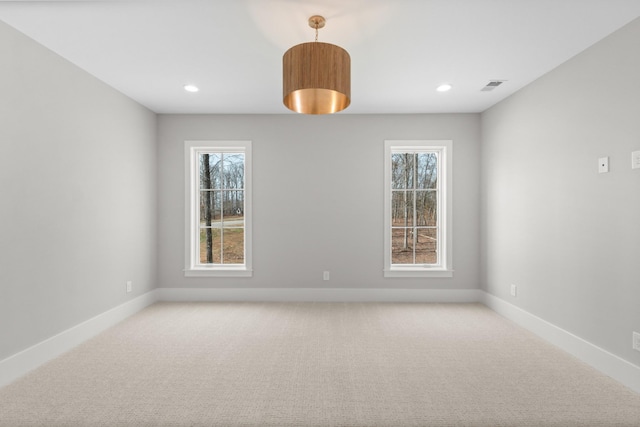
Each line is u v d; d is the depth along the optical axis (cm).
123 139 376
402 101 399
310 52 204
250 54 285
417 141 443
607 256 252
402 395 219
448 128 444
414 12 224
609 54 250
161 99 393
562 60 294
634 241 231
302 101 235
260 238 448
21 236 249
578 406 207
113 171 359
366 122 446
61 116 288
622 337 239
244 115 448
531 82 341
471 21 235
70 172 298
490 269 419
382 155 446
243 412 200
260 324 356
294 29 246
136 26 241
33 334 260
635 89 230
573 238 286
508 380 239
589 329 268
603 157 255
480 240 443
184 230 450
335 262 448
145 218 420
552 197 312
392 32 249
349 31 247
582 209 277
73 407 205
